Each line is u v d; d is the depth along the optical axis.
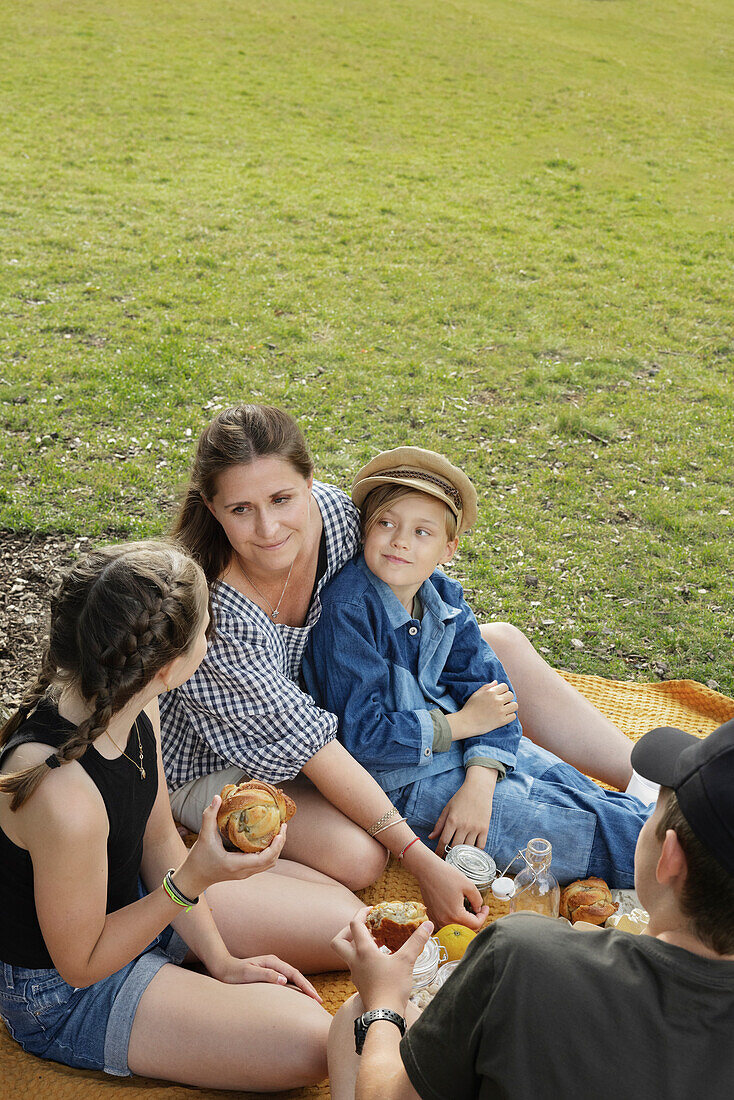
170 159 15.39
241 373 7.97
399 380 8.14
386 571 3.00
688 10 31.80
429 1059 1.52
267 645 2.82
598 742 3.43
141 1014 2.23
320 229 12.69
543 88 22.36
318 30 25.30
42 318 8.98
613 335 9.66
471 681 3.24
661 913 1.50
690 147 18.61
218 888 2.64
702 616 4.98
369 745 2.97
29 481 5.90
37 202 12.68
